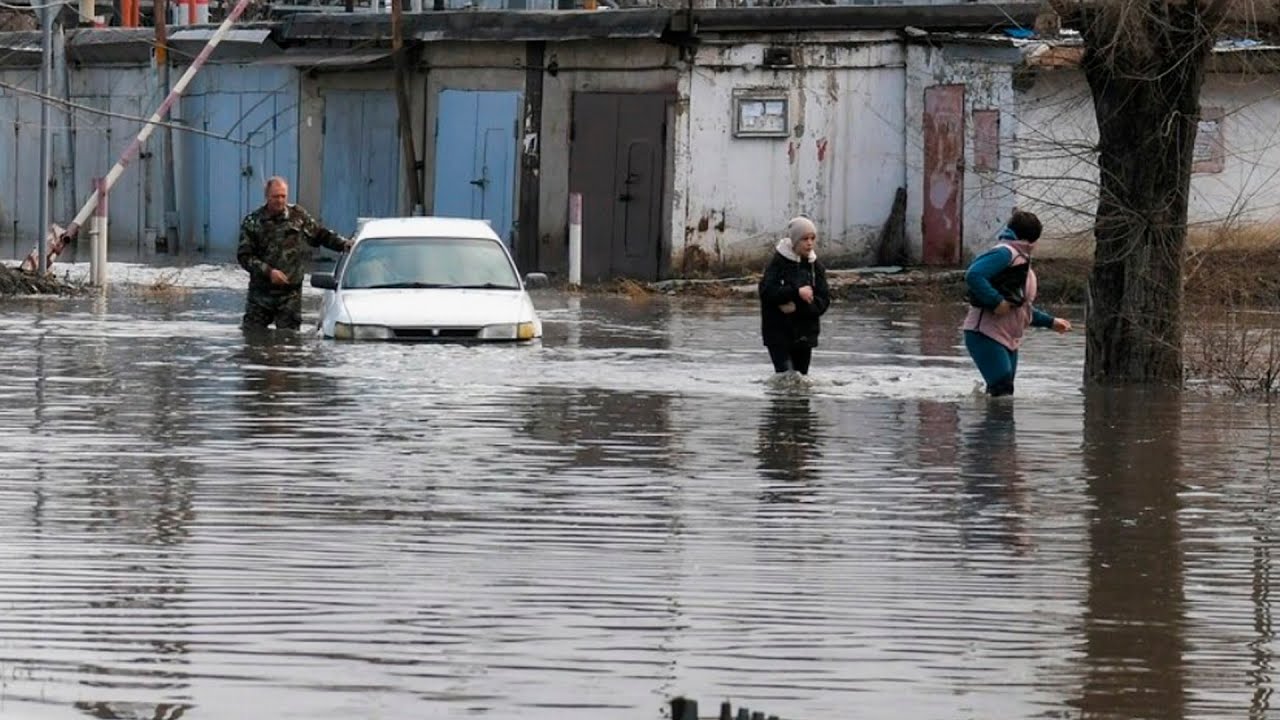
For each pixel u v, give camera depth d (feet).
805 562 89.97
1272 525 100.94
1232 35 159.74
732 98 279.90
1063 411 145.69
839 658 73.82
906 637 76.95
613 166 286.66
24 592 82.02
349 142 317.63
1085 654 74.90
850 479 113.09
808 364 163.43
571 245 274.36
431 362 171.32
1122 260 162.71
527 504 103.30
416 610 79.87
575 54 289.74
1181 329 163.63
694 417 139.33
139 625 77.00
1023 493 109.40
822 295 161.99
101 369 163.63
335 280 193.16
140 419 133.90
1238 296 180.96
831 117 281.33
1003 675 71.97
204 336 191.52
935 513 102.78
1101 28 155.74
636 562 89.35
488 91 299.38
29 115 364.38
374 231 196.34
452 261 193.98
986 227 276.21
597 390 154.51
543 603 81.35
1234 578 88.12
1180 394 157.17
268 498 103.76
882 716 66.95
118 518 97.76
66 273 269.03
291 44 323.16
